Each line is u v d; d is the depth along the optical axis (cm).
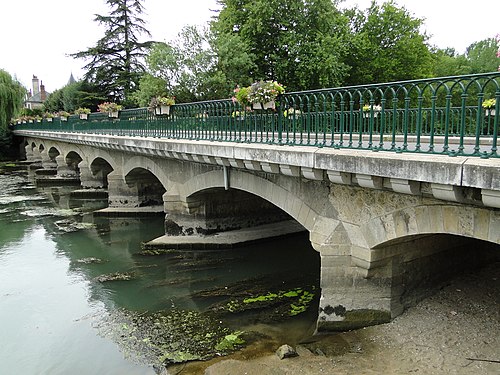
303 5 2202
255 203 1406
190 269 1147
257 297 939
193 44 2278
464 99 468
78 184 2967
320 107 1165
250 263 1177
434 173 479
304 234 1423
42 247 1423
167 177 1389
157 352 727
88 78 4162
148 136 1405
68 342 784
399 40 2820
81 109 2409
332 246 702
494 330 646
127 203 1869
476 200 473
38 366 711
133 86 3991
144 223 1734
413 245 710
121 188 1862
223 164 931
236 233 1353
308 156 653
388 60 2752
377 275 693
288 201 806
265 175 872
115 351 743
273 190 848
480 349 611
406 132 540
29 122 4097
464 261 823
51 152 3572
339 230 700
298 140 849
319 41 2234
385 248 671
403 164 512
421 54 2925
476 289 764
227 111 917
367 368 604
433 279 764
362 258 674
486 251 868
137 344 763
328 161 618
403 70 2839
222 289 999
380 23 2842
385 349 643
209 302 928
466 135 1003
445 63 3856
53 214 1934
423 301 743
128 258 1269
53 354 746
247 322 817
